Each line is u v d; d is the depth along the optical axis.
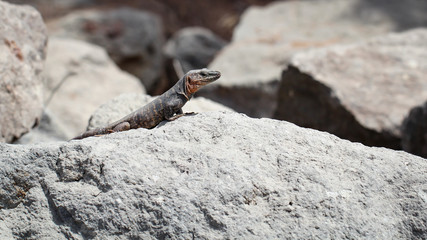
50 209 7.81
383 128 15.70
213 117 8.59
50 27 31.81
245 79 22.61
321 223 7.31
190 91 9.41
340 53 18.70
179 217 7.34
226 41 38.59
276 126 8.52
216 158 7.78
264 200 7.51
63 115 20.84
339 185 7.68
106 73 24.20
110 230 7.45
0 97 11.94
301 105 18.02
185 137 8.18
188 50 32.69
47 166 8.03
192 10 41.12
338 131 16.94
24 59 12.90
